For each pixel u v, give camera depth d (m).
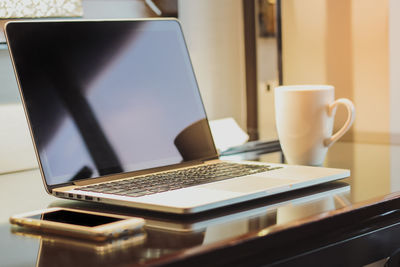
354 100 1.46
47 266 0.54
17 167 1.16
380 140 1.42
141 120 0.95
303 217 0.68
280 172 0.88
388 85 1.40
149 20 1.02
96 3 1.20
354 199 0.77
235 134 1.42
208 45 1.48
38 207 0.81
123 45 0.97
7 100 1.14
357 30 1.44
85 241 0.61
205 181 0.82
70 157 0.85
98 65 0.93
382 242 0.75
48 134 0.84
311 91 1.02
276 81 1.51
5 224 0.72
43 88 0.85
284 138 1.06
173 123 0.99
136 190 0.78
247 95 1.55
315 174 0.86
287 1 1.53
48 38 0.88
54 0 1.12
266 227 0.64
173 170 0.94
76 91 0.89
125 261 0.54
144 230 0.65
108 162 0.89
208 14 1.47
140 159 0.93
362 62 1.43
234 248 0.58
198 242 0.59
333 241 0.69
